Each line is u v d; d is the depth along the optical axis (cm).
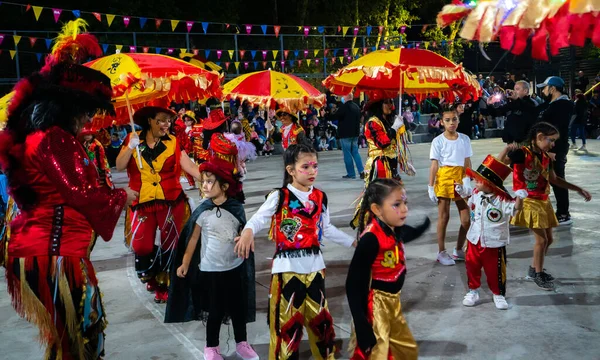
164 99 620
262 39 2314
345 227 779
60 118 294
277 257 341
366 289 299
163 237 509
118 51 532
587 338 404
